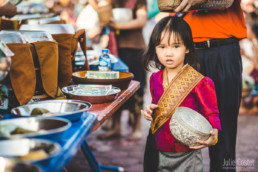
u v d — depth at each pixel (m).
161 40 1.61
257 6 5.29
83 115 1.33
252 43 5.02
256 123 4.34
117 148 3.39
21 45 1.45
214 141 1.54
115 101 1.72
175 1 1.77
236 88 1.99
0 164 0.79
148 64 1.83
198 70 1.97
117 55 3.33
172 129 1.51
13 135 0.96
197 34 1.97
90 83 1.93
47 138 0.94
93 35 3.76
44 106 1.35
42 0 4.08
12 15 1.90
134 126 3.66
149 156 1.75
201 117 1.54
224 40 1.94
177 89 1.62
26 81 1.48
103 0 3.19
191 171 1.68
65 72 1.91
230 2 1.79
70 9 4.92
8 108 1.44
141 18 3.32
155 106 1.59
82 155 3.26
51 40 1.69
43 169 0.80
